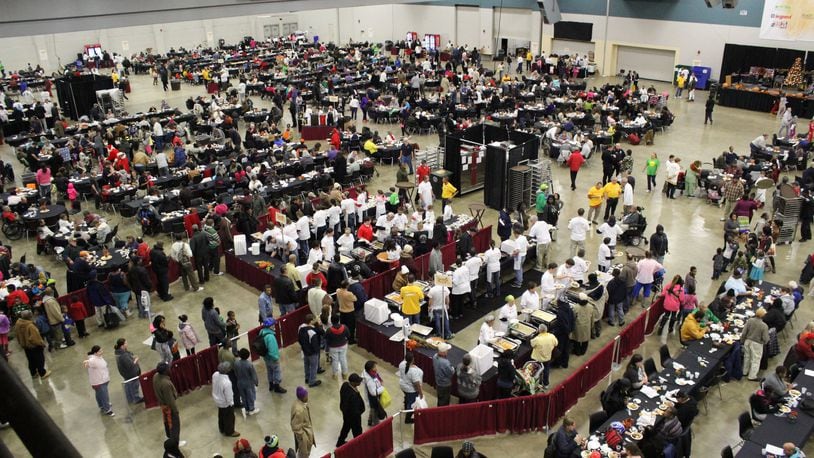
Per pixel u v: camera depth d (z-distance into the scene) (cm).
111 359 1497
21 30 980
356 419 1138
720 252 1739
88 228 1991
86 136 2970
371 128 3372
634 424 1094
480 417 1202
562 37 4866
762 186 2080
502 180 2223
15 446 1139
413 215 1922
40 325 1484
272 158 2606
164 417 1181
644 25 4338
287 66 4656
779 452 1001
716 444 1180
